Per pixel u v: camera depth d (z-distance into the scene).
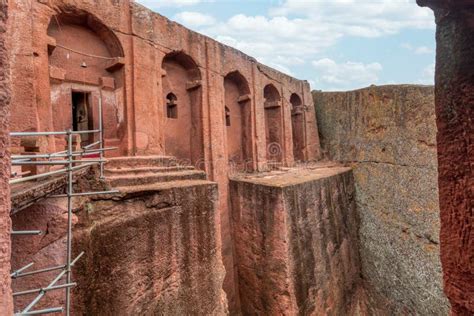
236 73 11.68
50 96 6.25
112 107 7.79
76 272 3.81
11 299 1.87
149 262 4.77
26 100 5.52
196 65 9.70
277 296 8.39
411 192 10.84
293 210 8.69
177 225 5.29
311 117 16.66
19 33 5.51
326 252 10.36
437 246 9.64
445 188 1.92
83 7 6.77
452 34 1.82
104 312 4.08
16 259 3.55
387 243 11.90
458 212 1.82
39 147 5.66
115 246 4.31
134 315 4.45
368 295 12.79
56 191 3.69
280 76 14.21
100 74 7.61
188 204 5.51
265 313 8.83
